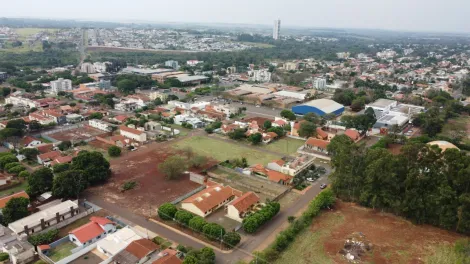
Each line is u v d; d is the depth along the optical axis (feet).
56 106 648.79
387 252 258.57
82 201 322.55
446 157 287.07
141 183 363.35
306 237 274.57
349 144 365.40
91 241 261.24
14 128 468.34
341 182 332.80
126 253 239.91
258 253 242.17
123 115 610.24
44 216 277.85
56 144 452.35
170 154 447.83
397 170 298.97
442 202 282.77
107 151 449.06
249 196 317.22
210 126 555.69
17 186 350.64
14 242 248.52
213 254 234.99
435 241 272.51
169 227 284.00
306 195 346.33
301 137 524.52
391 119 585.63
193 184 363.76
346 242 266.77
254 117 637.71
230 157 442.50
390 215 309.42
